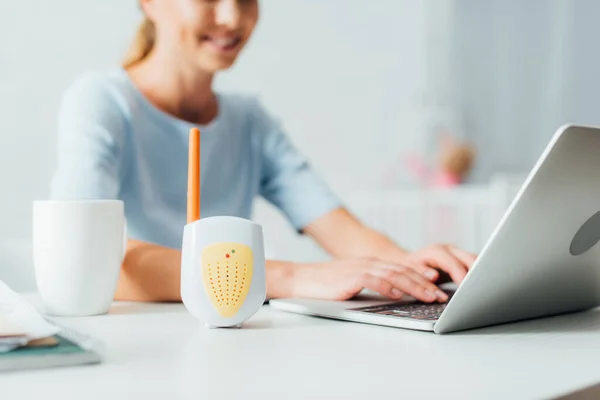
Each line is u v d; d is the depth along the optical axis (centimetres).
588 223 68
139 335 67
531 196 59
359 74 295
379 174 305
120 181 146
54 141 210
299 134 274
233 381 47
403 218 306
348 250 154
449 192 310
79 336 54
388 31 307
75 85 144
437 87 329
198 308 70
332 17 282
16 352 51
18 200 204
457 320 67
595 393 47
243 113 174
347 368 51
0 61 201
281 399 43
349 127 291
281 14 265
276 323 75
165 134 156
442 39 329
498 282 66
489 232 300
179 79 160
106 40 218
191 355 57
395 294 85
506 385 46
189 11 156
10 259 130
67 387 46
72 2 212
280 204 176
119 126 143
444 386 46
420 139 322
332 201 167
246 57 255
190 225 72
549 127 354
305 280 93
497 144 350
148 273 96
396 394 44
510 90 351
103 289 82
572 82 352
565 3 351
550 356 56
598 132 60
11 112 203
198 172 74
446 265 98
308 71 275
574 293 79
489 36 346
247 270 71
